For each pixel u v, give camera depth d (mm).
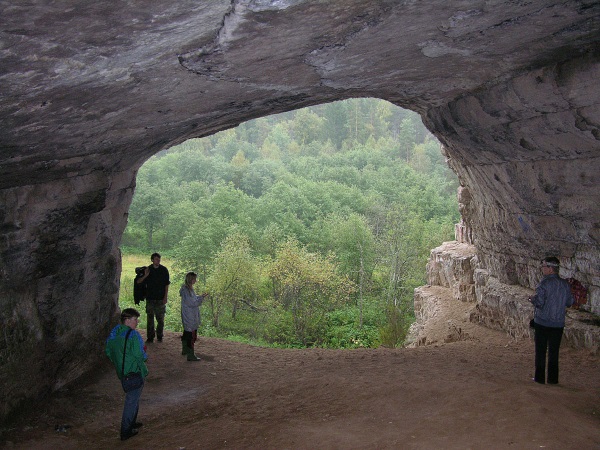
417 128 109812
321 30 4699
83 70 3986
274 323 25281
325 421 5855
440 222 47562
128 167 8773
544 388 6562
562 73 6332
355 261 33531
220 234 33250
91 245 8359
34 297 7391
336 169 66000
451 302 15547
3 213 6434
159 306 10773
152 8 3432
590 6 4863
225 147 87188
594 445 4496
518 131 8086
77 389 8039
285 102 7852
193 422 6629
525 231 10469
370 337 24094
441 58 6391
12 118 4320
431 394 6176
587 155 7543
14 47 3303
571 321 9086
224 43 4477
